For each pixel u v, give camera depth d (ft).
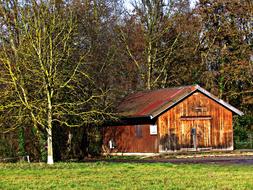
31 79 120.37
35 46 119.65
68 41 126.00
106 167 105.09
